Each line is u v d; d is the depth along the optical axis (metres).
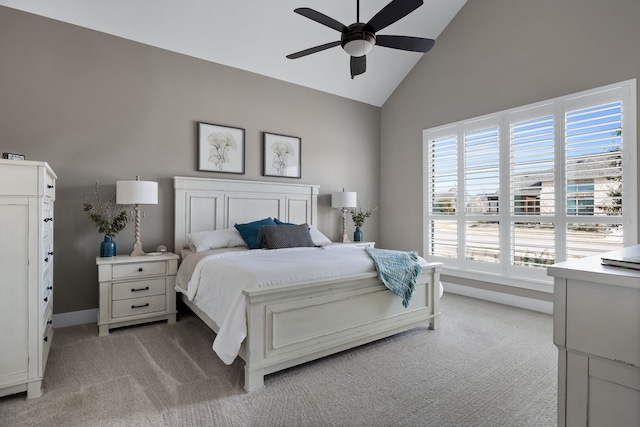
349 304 2.41
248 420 1.68
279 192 4.34
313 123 4.76
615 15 3.07
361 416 1.72
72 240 3.15
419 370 2.21
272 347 2.04
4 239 1.83
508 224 3.84
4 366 1.82
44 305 2.09
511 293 3.81
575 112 3.32
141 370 2.22
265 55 4.05
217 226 3.87
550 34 3.50
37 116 3.00
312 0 3.58
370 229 5.36
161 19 3.35
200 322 3.24
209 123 3.89
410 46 2.54
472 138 4.20
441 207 4.55
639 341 0.69
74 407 1.79
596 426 0.76
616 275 0.71
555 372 2.19
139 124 3.48
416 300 2.84
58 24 3.09
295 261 2.51
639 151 2.93
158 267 3.14
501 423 1.67
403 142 5.10
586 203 3.25
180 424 1.65
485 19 4.07
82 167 3.19
